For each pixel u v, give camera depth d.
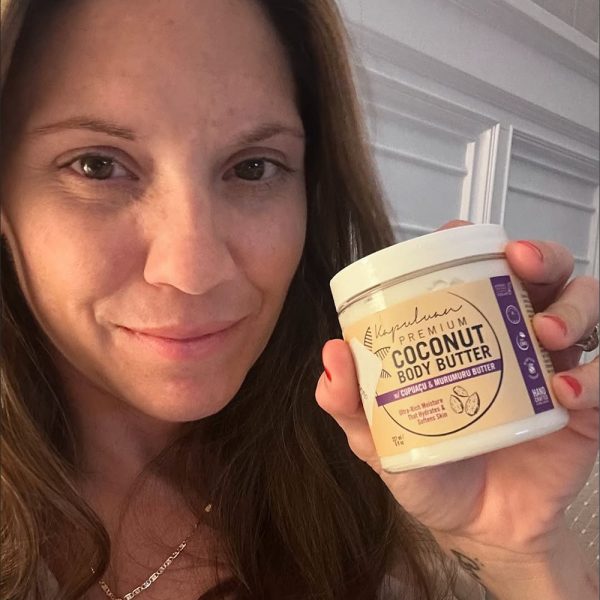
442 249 0.42
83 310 0.53
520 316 0.43
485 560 0.57
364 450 0.53
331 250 0.75
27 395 0.61
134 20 0.50
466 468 0.55
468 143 1.61
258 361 0.75
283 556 0.70
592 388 0.43
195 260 0.50
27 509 0.57
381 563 0.71
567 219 2.13
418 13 1.33
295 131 0.62
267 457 0.73
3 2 0.49
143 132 0.50
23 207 0.53
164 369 0.55
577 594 0.57
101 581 0.62
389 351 0.43
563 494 0.54
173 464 0.71
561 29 1.72
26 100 0.51
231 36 0.54
